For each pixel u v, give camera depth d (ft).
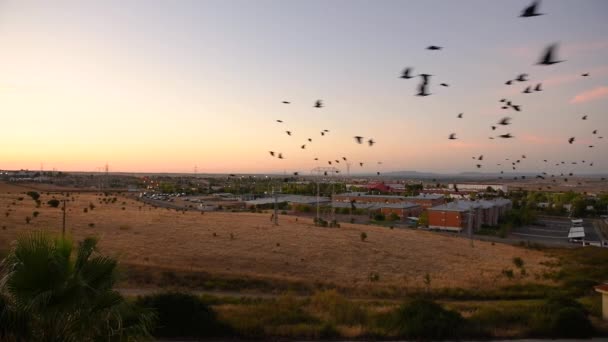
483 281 130.72
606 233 301.84
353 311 70.69
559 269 157.89
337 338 57.77
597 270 153.17
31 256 25.64
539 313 67.15
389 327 61.67
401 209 357.00
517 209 402.11
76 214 246.68
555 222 376.89
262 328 58.49
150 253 142.00
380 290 111.75
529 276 142.31
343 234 222.89
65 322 26.53
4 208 247.91
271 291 108.68
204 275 114.42
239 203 426.92
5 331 25.29
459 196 475.72
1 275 26.40
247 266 136.15
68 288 25.75
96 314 27.58
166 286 104.17
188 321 55.98
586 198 469.57
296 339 56.80
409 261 164.76
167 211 307.58
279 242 185.26
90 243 29.09
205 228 218.79
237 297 94.53
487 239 258.16
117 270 29.09
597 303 83.30
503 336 60.39
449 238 245.65
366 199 416.05
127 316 29.71
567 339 60.03
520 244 236.84
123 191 552.82
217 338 55.47
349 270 142.10
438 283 124.57
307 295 106.52
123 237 173.99
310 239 198.80
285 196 472.03
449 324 60.49
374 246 191.21
